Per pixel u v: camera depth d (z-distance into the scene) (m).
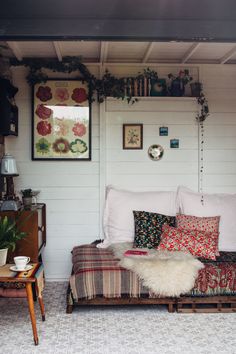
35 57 4.79
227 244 4.50
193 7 2.66
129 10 2.64
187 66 5.00
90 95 4.89
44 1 2.60
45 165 4.93
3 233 3.58
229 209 4.66
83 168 4.96
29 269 3.39
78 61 4.79
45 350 2.96
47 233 4.93
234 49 4.54
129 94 4.90
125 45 4.43
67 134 4.92
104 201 4.95
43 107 4.89
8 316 3.64
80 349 2.98
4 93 4.27
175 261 3.74
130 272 3.69
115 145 4.97
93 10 2.63
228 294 3.74
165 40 2.71
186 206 4.70
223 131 5.04
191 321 3.54
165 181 5.01
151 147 4.98
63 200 4.95
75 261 4.06
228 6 2.66
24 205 4.33
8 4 2.59
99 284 3.65
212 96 5.02
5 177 4.37
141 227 4.46
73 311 3.78
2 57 4.55
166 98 4.93
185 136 5.00
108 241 4.65
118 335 3.24
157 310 3.82
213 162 5.04
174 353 2.92
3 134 4.39
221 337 3.21
